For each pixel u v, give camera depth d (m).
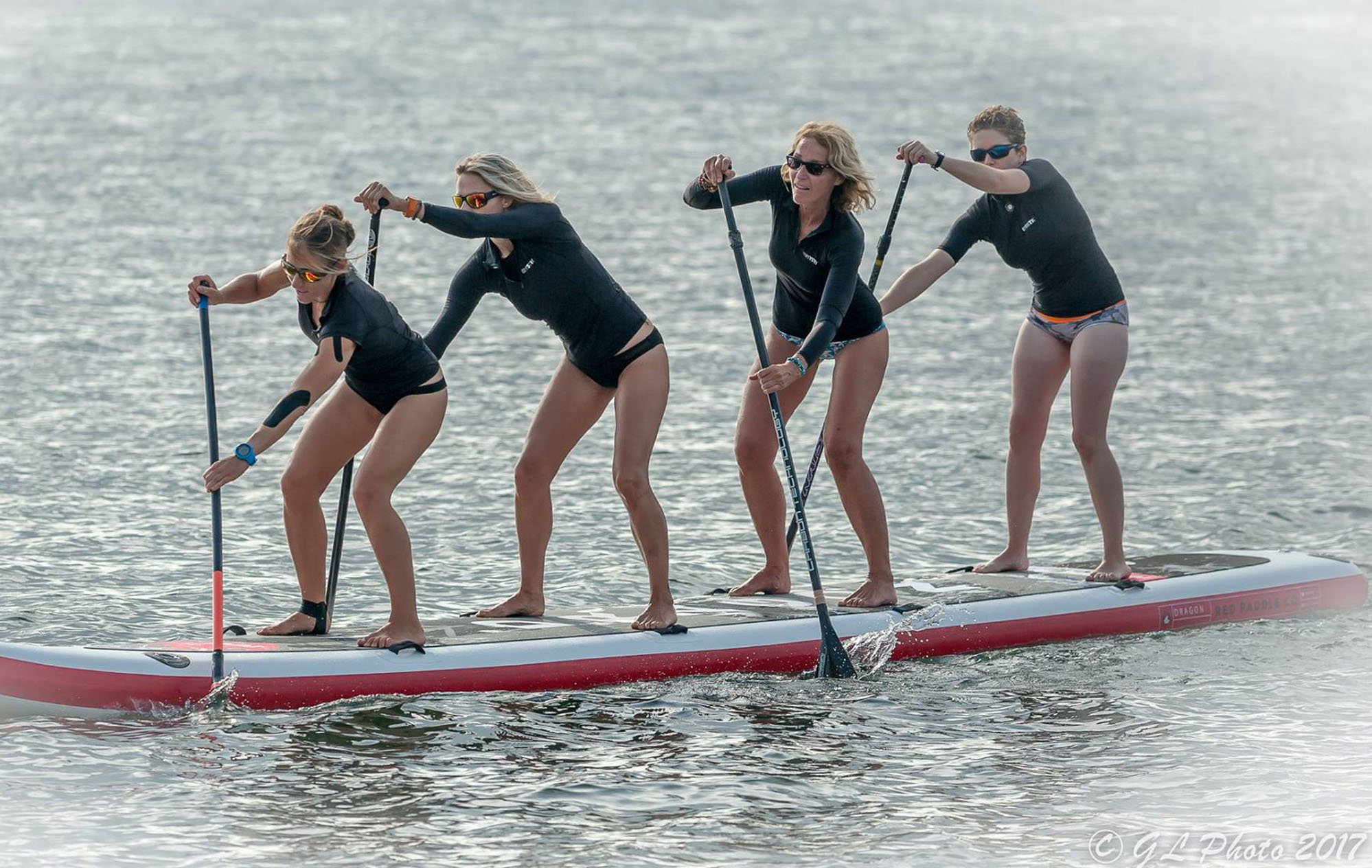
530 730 21.80
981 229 27.58
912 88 151.12
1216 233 81.38
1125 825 18.78
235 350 51.62
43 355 49.59
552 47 185.50
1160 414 44.78
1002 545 33.62
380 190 22.41
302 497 23.64
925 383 48.59
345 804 19.22
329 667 22.61
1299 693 23.64
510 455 40.19
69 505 34.66
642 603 29.69
